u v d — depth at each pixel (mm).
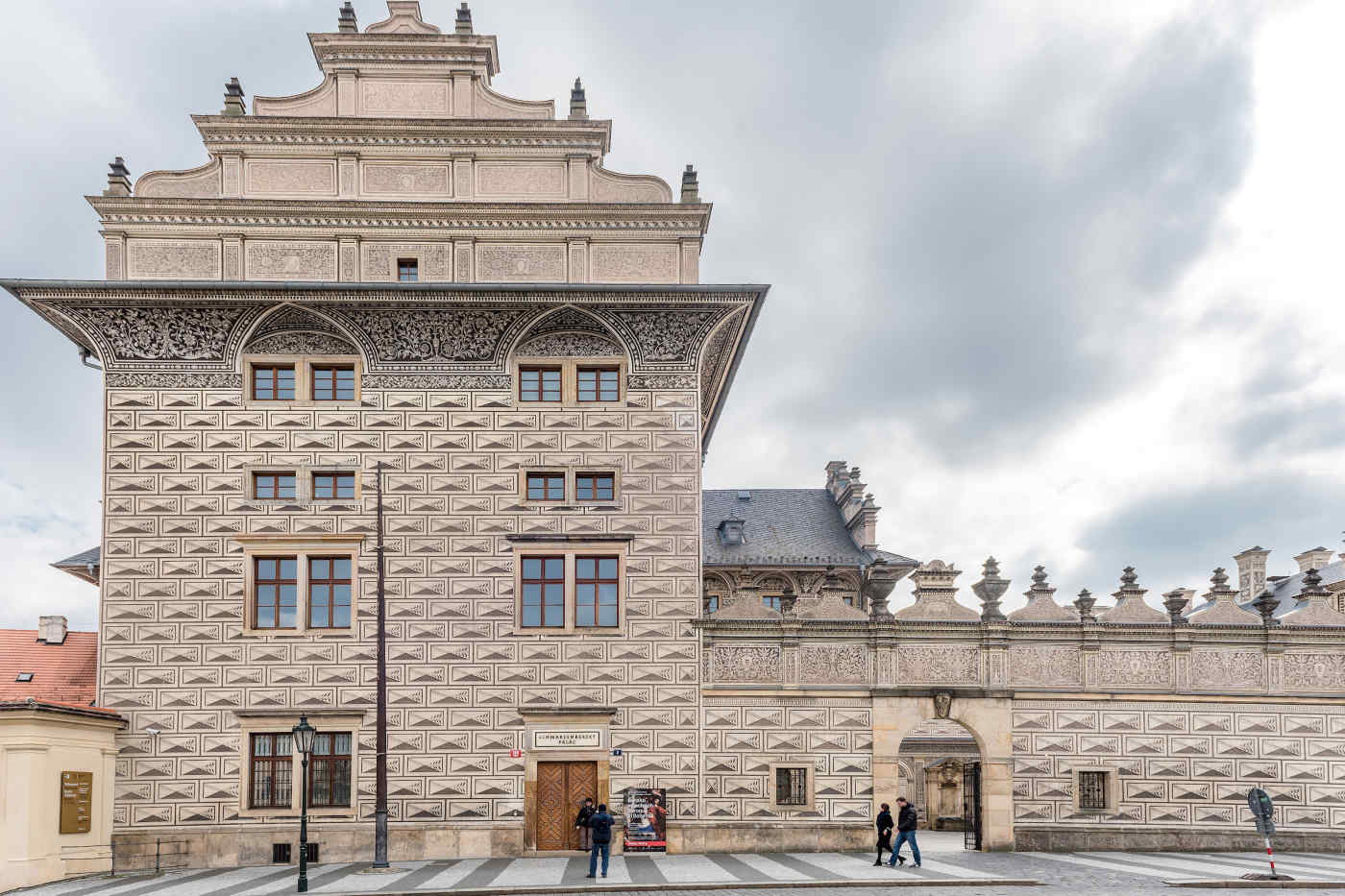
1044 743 30172
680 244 32812
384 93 33500
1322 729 30516
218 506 30438
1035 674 30609
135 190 31984
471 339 31641
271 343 31469
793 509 56031
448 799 29359
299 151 32594
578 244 32688
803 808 29688
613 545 30938
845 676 30531
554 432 31484
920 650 30594
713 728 30047
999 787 29875
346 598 30531
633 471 31375
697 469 31484
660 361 31938
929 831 41438
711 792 29719
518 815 29359
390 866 27125
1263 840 29719
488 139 33094
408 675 29922
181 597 29922
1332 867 25953
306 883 22969
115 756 28859
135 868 28344
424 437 31203
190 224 31766
